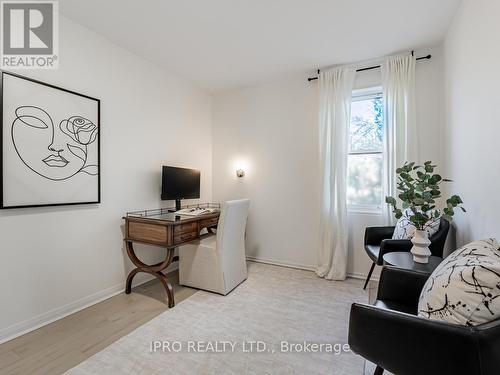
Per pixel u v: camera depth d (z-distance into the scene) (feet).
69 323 6.41
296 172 10.82
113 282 8.13
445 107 8.02
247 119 11.90
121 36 7.77
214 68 9.98
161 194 9.18
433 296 3.41
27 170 6.06
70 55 6.94
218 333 6.00
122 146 8.41
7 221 5.82
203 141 12.18
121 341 5.68
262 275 9.82
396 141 8.63
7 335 5.79
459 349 2.70
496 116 4.61
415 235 5.90
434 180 5.74
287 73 10.41
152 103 9.48
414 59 8.52
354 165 9.94
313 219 10.48
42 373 4.73
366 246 8.33
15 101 5.87
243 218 8.95
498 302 2.80
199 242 8.59
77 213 7.16
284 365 4.96
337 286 8.75
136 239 7.93
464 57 6.23
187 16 6.82
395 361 3.10
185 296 7.98
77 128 7.04
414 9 6.55
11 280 5.88
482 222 5.28
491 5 4.76
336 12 6.66
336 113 9.50
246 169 11.91
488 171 4.97
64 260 6.86
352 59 9.23
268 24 7.18
